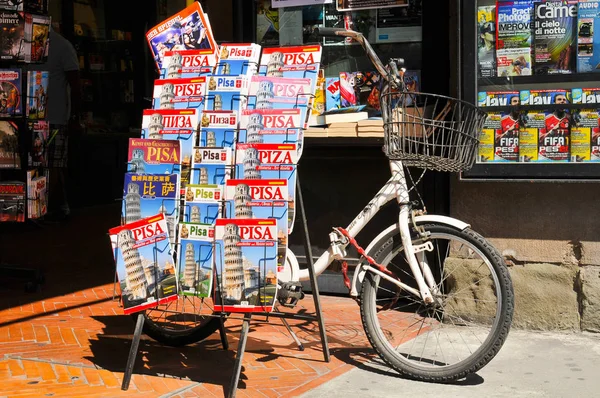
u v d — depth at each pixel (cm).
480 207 534
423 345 495
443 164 433
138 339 432
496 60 514
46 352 491
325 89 614
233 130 441
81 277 709
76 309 596
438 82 577
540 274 523
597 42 495
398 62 437
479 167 518
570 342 504
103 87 1057
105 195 1095
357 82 604
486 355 427
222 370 458
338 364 467
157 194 435
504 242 530
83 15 1027
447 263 535
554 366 461
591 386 430
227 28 650
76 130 982
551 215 519
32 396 417
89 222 985
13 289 665
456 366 432
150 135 453
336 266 507
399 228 450
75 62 939
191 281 427
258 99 442
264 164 425
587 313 514
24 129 646
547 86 505
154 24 1046
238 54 466
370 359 476
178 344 499
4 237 902
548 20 503
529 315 527
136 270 429
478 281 512
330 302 604
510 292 425
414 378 439
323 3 608
